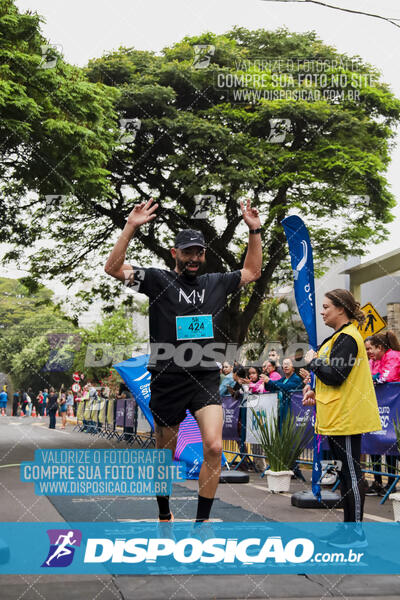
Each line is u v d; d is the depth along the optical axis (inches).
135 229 129.0
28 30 405.4
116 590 98.5
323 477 222.2
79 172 442.9
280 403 268.8
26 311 1784.0
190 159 618.8
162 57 685.3
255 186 607.5
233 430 331.0
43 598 93.7
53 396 757.3
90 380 1093.1
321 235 671.1
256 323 860.6
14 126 388.5
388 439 207.8
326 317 148.3
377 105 685.3
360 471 137.3
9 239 601.3
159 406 130.4
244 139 631.2
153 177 657.6
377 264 698.8
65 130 414.3
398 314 641.6
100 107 461.4
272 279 737.6
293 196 646.5
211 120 647.1
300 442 233.3
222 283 135.1
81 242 700.0
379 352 220.5
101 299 733.3
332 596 96.3
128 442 478.0
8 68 392.2
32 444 457.4
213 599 94.3
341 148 623.8
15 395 1547.7
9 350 1791.3
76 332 1369.3
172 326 129.3
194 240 129.0
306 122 637.9
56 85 421.4
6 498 193.6
